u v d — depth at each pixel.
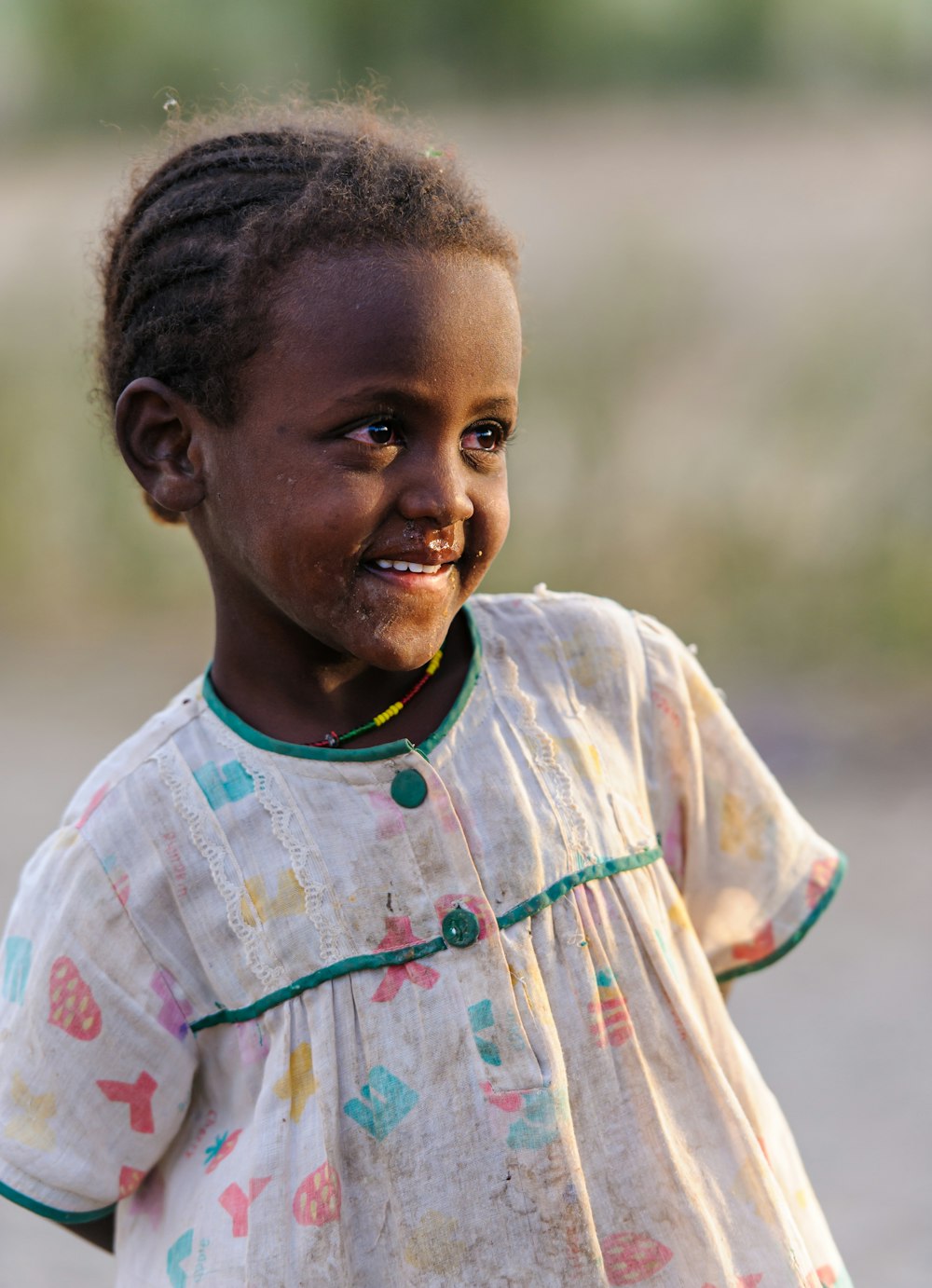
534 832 1.54
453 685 1.60
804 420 7.04
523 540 6.95
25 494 7.96
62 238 9.29
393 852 1.51
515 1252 1.43
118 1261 1.66
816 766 5.49
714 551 6.74
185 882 1.55
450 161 1.58
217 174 1.54
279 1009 1.50
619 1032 1.52
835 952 4.30
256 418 1.45
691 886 1.77
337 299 1.41
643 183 11.07
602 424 7.02
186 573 8.00
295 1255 1.44
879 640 6.34
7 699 6.80
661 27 15.47
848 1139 3.43
